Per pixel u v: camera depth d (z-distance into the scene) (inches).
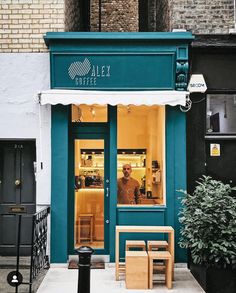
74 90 348.5
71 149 368.8
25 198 374.3
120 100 337.4
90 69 351.6
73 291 284.8
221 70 355.6
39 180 354.3
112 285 297.7
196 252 293.3
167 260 293.9
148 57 351.3
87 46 349.1
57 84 352.8
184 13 359.6
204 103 357.4
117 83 354.0
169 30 370.0
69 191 365.7
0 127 356.2
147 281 291.4
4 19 358.9
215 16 359.6
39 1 358.6
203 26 359.3
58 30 357.4
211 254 285.6
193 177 355.6
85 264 224.5
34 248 286.8
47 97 336.5
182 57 347.6
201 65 355.6
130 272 291.3
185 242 303.0
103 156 370.0
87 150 369.4
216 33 356.8
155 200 362.6
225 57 355.9
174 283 304.8
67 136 354.9
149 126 365.1
